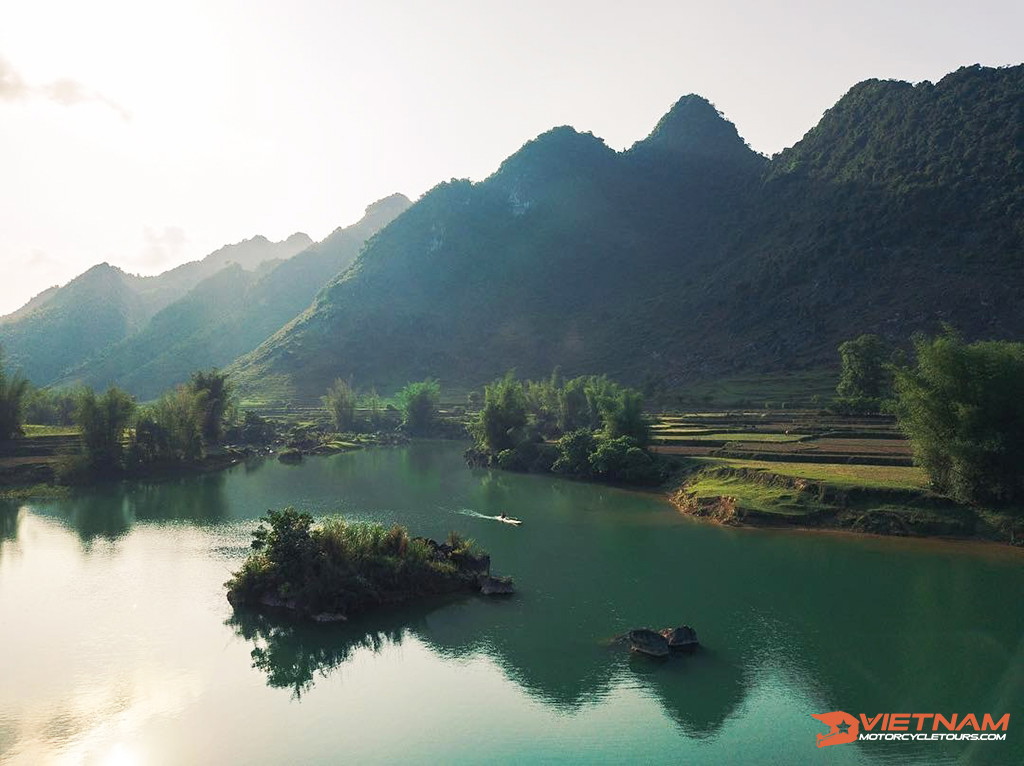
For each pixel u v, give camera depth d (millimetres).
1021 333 184500
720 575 66188
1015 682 44531
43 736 39344
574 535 82062
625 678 45781
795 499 86812
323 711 42125
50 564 70750
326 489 116312
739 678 45625
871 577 65000
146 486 119000
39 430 151375
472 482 124062
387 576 58875
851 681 45062
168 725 40656
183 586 63875
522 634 52656
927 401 79875
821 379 198250
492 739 38875
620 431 126438
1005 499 76750
